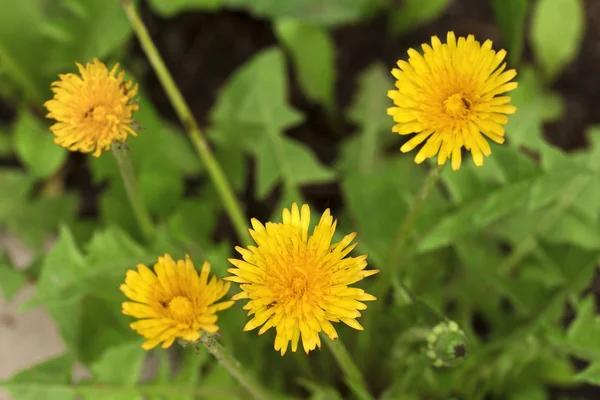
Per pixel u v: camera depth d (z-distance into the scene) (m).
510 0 0.64
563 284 0.65
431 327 0.58
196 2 0.72
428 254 0.66
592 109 0.77
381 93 0.73
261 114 0.69
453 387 0.65
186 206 0.69
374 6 0.75
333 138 0.79
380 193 0.68
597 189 0.66
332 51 0.74
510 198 0.62
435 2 0.74
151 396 0.63
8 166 0.76
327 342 0.58
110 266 0.63
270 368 0.67
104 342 0.66
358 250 0.68
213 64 0.81
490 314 0.67
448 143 0.54
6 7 0.72
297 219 0.54
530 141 0.67
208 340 0.53
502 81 0.54
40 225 0.71
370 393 0.66
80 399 0.69
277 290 0.53
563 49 0.75
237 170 0.72
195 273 0.53
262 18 0.82
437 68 0.54
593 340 0.62
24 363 0.69
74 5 0.69
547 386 0.71
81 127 0.55
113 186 0.69
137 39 0.80
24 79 0.73
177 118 0.79
